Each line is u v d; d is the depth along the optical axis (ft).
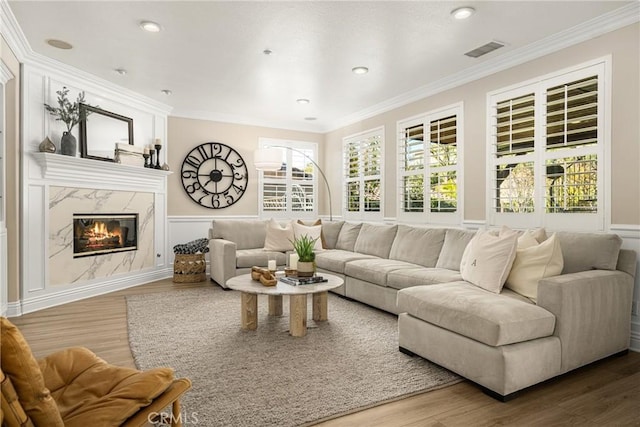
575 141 10.65
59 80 13.29
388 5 9.17
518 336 7.03
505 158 12.47
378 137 18.29
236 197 20.66
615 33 9.73
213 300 13.99
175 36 10.89
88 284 14.52
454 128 14.15
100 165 14.44
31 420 3.38
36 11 9.53
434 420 6.23
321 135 22.82
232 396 6.88
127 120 16.16
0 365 3.17
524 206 11.96
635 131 9.41
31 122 12.39
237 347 9.31
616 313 8.63
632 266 9.02
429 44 11.32
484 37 10.86
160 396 4.43
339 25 10.18
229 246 15.76
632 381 7.68
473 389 7.32
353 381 7.53
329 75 13.97
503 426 6.07
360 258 14.83
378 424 6.10
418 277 11.23
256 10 9.44
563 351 7.56
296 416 6.24
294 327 10.12
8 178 11.65
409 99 16.17
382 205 17.99
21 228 12.11
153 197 17.69
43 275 12.83
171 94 16.48
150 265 17.61
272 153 19.27
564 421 6.23
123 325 11.05
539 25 10.17
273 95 16.57
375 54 12.03
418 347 8.59
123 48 11.72
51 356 5.33
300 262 11.36
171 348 9.21
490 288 8.89
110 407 4.08
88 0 9.02
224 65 13.04
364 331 10.62
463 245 12.18
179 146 19.08
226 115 20.02
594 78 10.23
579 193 10.59
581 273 8.49
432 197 15.26
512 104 12.19
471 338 7.40
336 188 21.77
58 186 13.28
